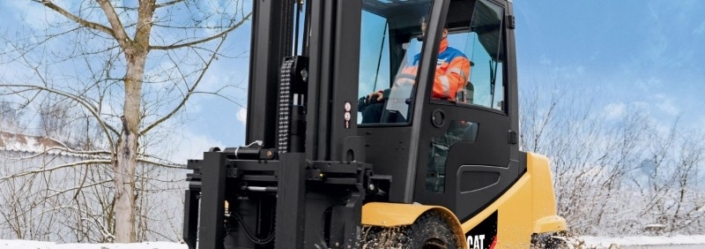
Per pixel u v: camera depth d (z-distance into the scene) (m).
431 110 5.42
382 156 5.38
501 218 5.94
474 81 5.86
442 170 5.56
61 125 13.44
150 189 13.65
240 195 5.26
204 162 5.18
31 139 13.40
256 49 5.57
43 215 13.80
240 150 5.25
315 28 5.08
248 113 5.55
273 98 5.45
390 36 5.66
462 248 5.38
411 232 5.05
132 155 12.34
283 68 5.23
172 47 12.57
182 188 13.98
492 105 6.01
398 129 5.36
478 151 5.82
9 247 7.98
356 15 5.14
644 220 15.21
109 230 14.05
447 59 5.69
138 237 13.93
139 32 12.38
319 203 4.89
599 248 8.68
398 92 5.50
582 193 14.95
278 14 5.52
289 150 5.16
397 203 5.20
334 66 5.03
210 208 5.11
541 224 6.42
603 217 14.84
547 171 6.71
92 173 13.96
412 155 5.28
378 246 4.91
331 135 5.00
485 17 5.91
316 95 5.05
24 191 13.41
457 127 5.71
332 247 4.84
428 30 5.43
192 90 12.88
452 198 5.56
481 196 5.82
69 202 13.89
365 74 5.69
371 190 5.12
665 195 15.38
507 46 6.12
